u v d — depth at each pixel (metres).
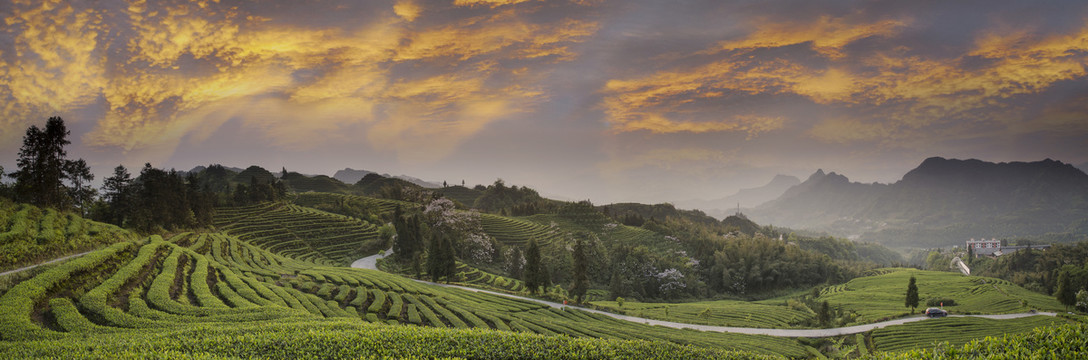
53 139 96.19
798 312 122.94
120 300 46.81
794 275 185.38
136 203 112.12
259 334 29.92
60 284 45.22
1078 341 20.28
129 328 39.22
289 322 40.88
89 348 27.08
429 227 165.25
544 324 69.19
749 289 175.25
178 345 27.25
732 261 180.62
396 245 141.00
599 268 160.12
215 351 26.55
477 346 29.23
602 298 136.50
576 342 30.98
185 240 92.75
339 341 28.47
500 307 82.81
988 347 21.59
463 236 163.12
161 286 51.69
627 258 164.75
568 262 156.00
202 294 52.72
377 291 71.38
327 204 198.50
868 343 84.44
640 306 118.50
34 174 94.19
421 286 86.12
